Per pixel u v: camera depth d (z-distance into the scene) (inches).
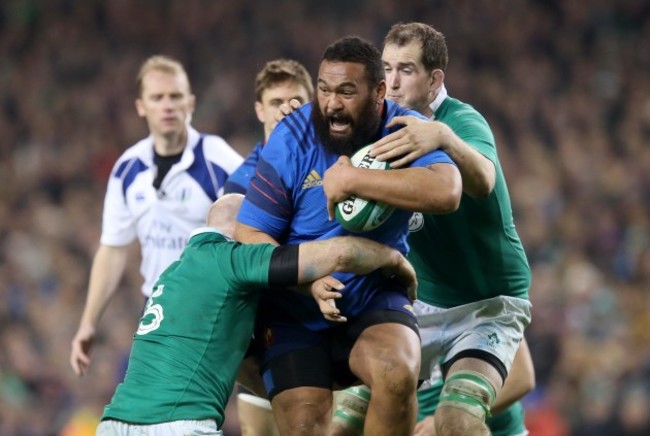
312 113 716.7
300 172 715.4
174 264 745.0
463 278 837.8
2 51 2910.9
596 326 1957.4
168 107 1058.1
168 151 1077.1
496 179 806.5
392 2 2955.2
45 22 2994.6
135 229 1099.3
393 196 671.1
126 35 2962.6
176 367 705.6
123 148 2605.8
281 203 722.2
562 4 3006.9
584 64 2874.0
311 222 722.8
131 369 717.3
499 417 988.6
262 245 711.7
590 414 1761.8
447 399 788.0
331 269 693.9
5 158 2608.3
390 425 700.0
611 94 2787.9
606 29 2977.4
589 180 2455.7
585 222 2305.6
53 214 2383.1
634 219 2315.5
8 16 3004.4
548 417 1761.8
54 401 1829.5
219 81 2770.7
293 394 720.3
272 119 935.0
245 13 2960.1
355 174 677.3
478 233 816.9
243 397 944.3
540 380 1855.3
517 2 2997.0
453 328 850.8
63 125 2691.9
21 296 2119.8
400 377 693.9
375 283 732.0
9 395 1834.4
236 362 725.9
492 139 800.3
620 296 2076.8
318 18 2933.1
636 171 2492.6
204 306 714.2
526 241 2233.0
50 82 2832.2
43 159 2564.0
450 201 673.6
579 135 2625.5
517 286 855.7
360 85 690.8
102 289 1095.6
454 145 706.8
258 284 708.0
